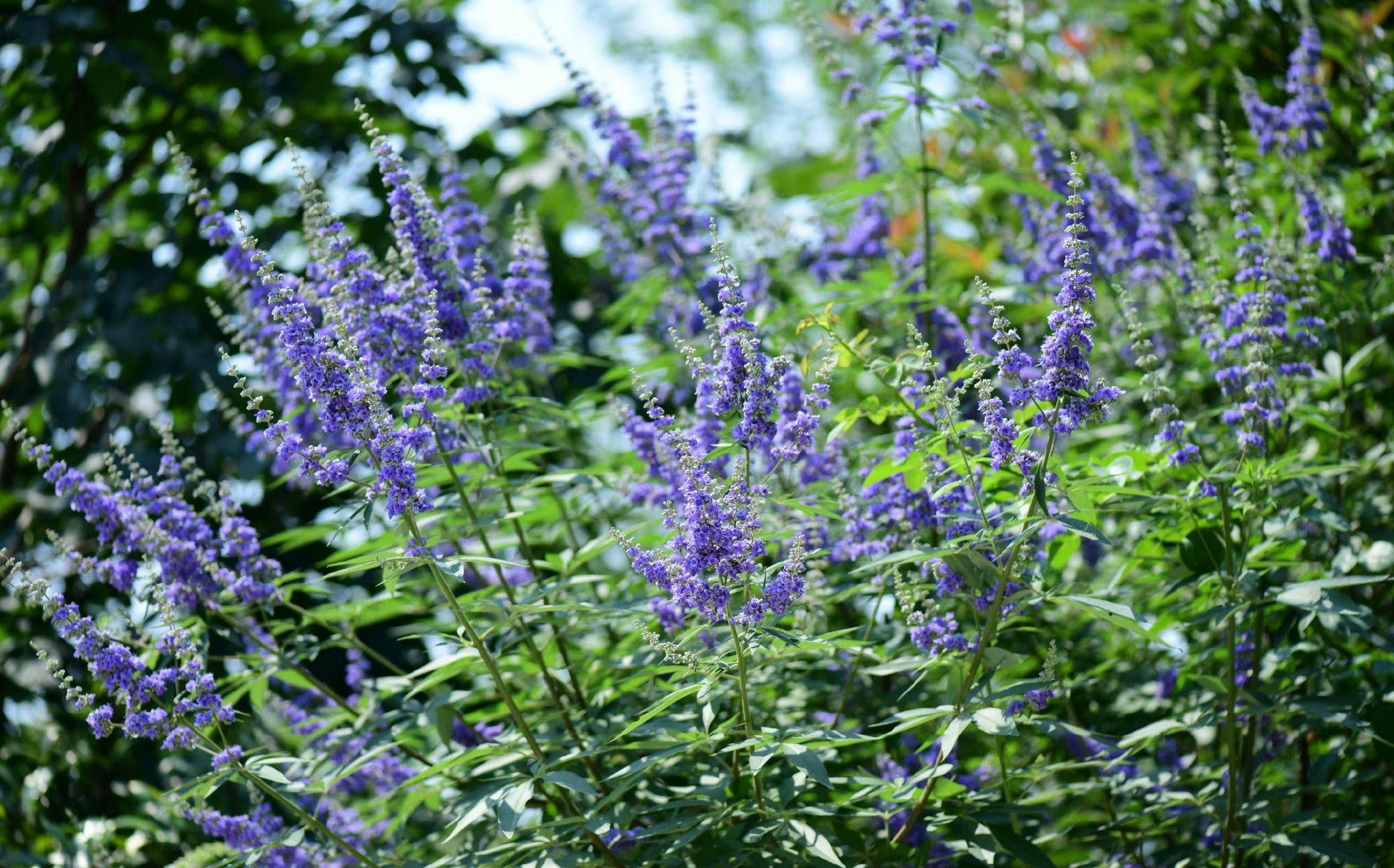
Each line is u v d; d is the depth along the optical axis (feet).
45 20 22.63
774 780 14.01
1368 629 13.03
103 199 25.23
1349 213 18.07
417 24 26.94
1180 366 18.20
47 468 14.35
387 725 15.15
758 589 11.73
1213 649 14.89
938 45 17.57
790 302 19.07
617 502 18.69
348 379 11.84
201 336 22.81
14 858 19.03
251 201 25.30
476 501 15.11
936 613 14.69
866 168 19.57
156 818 20.25
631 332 23.03
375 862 14.33
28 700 22.91
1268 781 15.81
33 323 24.40
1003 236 23.36
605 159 19.04
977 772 15.20
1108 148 22.98
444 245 14.61
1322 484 14.76
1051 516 11.32
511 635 15.10
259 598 14.65
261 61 26.45
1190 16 22.90
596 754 12.97
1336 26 20.45
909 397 13.10
